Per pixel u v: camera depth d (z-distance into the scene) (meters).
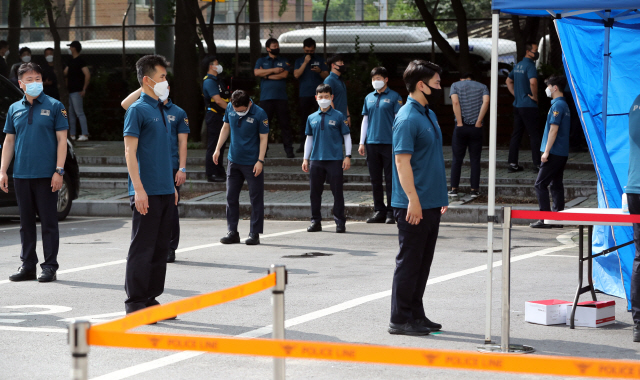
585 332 5.93
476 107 12.90
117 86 21.89
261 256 9.31
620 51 6.82
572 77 6.81
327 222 12.48
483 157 16.48
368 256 9.26
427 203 5.61
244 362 5.10
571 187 13.20
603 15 6.71
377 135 11.66
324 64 17.02
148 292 6.35
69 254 9.62
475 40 21.58
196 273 8.27
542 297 7.04
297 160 16.38
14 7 21.67
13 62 21.83
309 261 8.94
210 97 14.35
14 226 12.22
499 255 9.21
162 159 6.21
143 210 6.05
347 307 6.62
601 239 7.07
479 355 2.71
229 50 22.23
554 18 6.30
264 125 10.01
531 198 13.26
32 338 5.70
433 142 5.60
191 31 19.59
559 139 11.06
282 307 3.68
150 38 22.89
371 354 2.76
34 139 7.73
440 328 5.88
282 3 21.61
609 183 6.67
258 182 10.10
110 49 23.06
